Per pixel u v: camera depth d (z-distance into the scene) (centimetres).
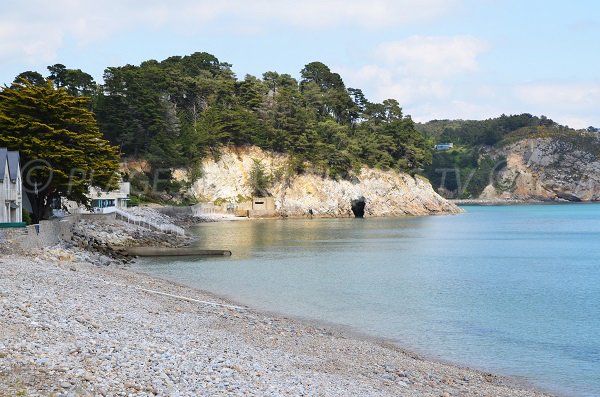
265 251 8544
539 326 4003
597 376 2892
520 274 6794
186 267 6544
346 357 2883
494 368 3012
